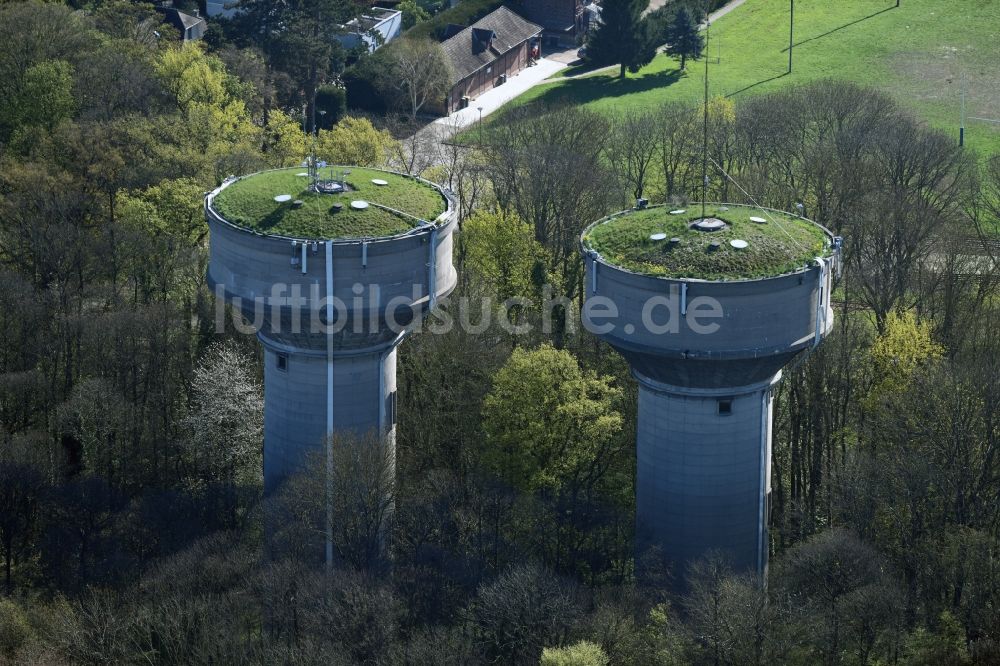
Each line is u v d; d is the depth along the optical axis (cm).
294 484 19088
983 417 19825
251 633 18000
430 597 18425
